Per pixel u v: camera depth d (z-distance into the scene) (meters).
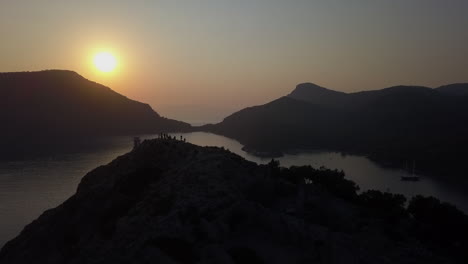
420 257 65.69
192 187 64.88
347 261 52.62
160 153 83.50
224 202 60.38
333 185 105.56
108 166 90.19
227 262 47.50
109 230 63.53
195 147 85.19
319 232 58.94
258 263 48.84
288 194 77.69
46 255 69.94
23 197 191.38
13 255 74.06
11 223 154.62
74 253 64.38
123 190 74.31
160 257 48.09
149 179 75.06
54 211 83.06
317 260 51.81
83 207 74.56
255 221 57.44
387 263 56.84
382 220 84.31
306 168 113.44
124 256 52.22
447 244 86.00
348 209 86.75
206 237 52.56
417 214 102.00
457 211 100.06
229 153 85.06
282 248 53.59
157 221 56.31
